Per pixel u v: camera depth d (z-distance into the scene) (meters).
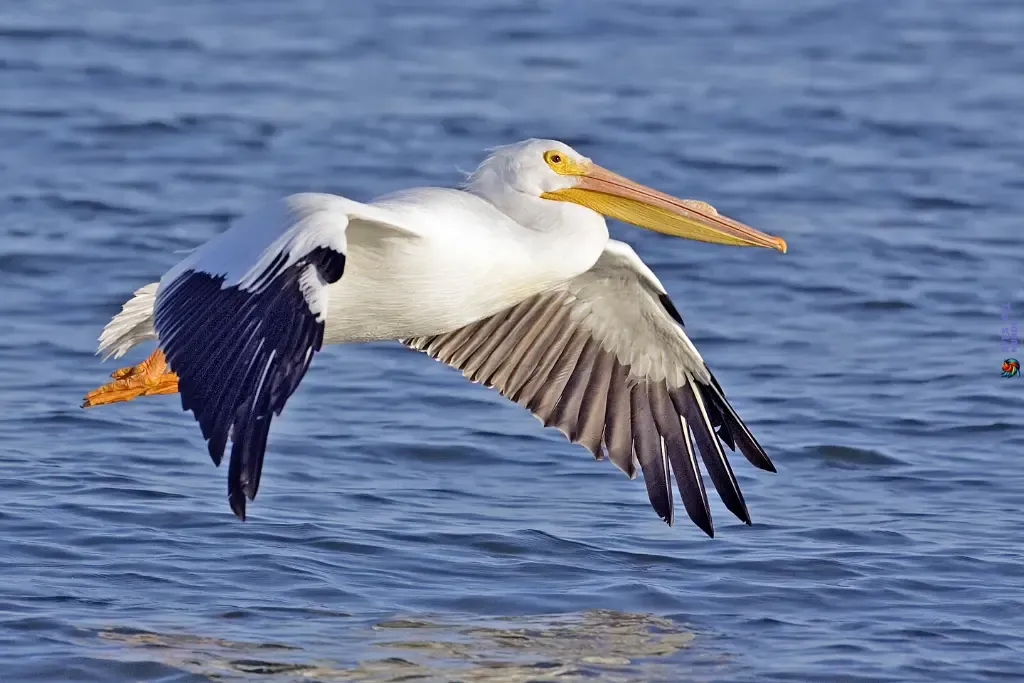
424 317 10.32
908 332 18.05
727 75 31.41
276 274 8.41
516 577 11.24
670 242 21.31
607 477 13.65
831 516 12.67
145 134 25.50
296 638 9.93
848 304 19.02
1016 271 20.42
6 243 19.58
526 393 11.85
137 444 13.74
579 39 34.16
